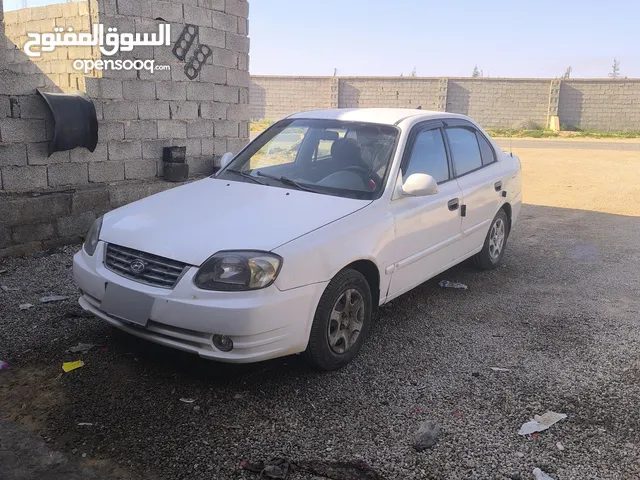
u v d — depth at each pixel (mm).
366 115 5227
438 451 3111
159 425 3262
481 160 6055
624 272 6531
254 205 4133
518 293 5738
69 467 2893
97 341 4262
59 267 6012
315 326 3717
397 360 4172
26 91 6621
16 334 4348
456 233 5316
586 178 15031
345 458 3033
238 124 9664
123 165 7926
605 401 3664
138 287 3572
